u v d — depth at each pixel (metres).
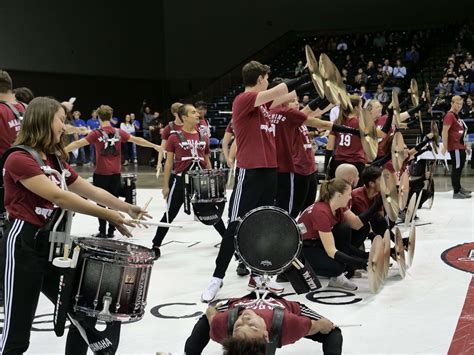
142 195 12.78
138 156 22.05
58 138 3.06
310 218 5.22
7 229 3.00
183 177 6.80
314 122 5.77
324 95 4.33
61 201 2.90
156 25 30.80
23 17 23.31
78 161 22.05
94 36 26.75
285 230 3.33
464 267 6.04
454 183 11.11
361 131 5.48
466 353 3.80
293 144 6.34
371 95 20.14
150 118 23.05
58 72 24.88
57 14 24.80
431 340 4.05
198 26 30.89
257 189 4.99
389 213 5.29
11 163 2.92
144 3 29.89
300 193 6.44
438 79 21.89
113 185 7.98
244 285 5.57
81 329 3.07
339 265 5.26
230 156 7.96
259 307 3.00
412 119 9.11
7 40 22.72
